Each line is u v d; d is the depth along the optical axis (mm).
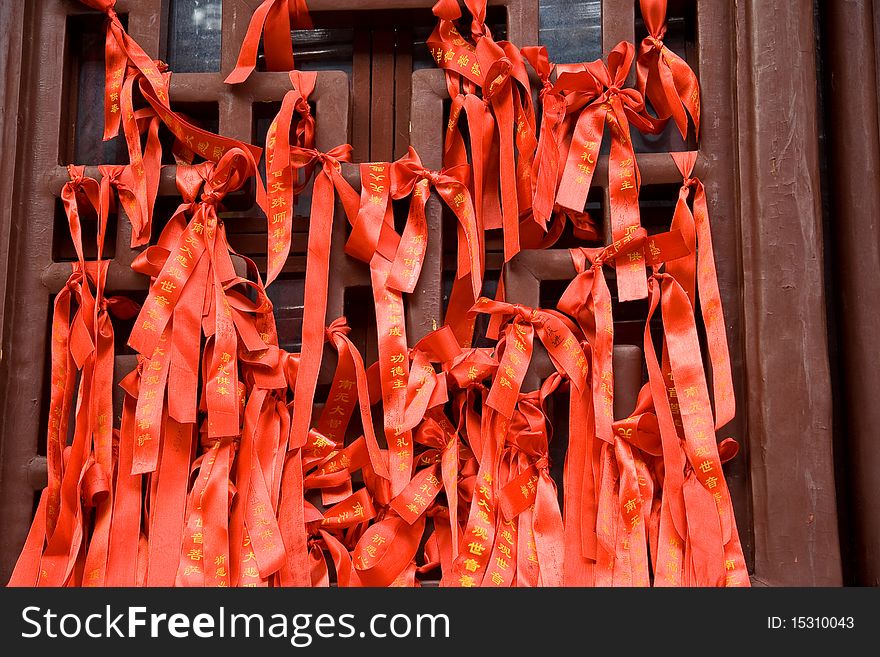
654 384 692
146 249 726
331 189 733
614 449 697
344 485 720
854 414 754
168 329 715
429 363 714
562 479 762
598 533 671
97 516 707
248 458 695
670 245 710
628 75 765
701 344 748
